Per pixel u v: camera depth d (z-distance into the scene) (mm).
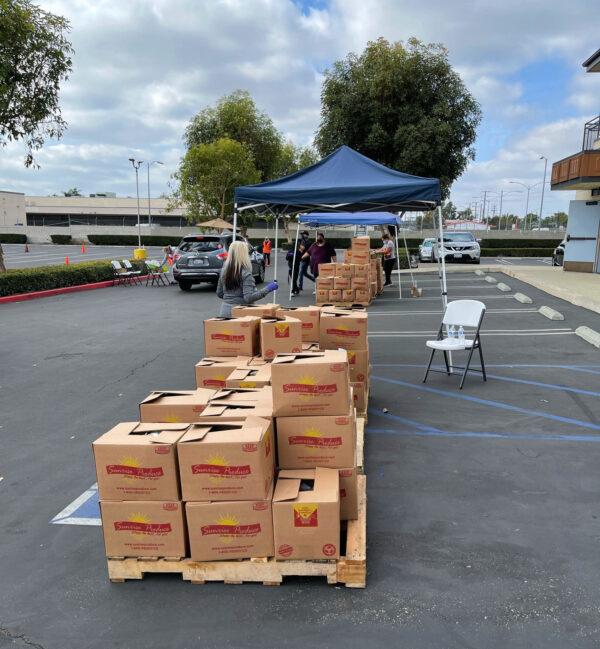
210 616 2783
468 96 21766
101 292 17531
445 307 7055
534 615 2725
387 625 2680
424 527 3557
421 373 7277
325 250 15211
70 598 2963
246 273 6020
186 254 16906
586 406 5793
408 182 7168
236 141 35156
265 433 3014
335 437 3232
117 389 6816
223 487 2939
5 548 3457
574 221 19188
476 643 2549
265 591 2971
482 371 6832
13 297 15219
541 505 3801
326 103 22656
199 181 33000
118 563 3070
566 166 16703
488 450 4738
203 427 3168
